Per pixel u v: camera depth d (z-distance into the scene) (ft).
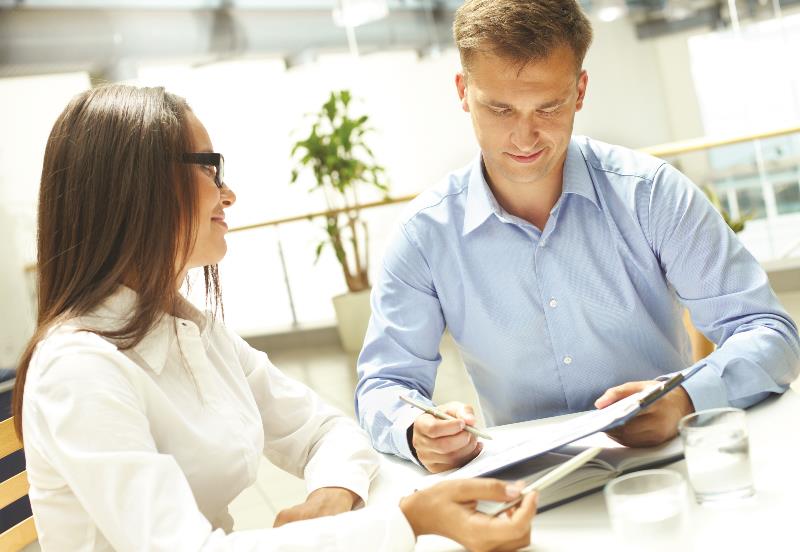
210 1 22.45
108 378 3.04
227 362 4.08
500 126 4.20
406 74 26.78
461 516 2.82
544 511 3.13
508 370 4.98
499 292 4.85
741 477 2.85
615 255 4.72
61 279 3.36
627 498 2.51
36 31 19.43
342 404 14.20
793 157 17.38
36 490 3.18
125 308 3.34
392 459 4.38
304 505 3.64
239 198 23.73
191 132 3.49
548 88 4.04
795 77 24.47
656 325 4.85
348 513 2.99
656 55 26.76
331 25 25.16
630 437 3.49
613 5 26.91
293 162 24.45
